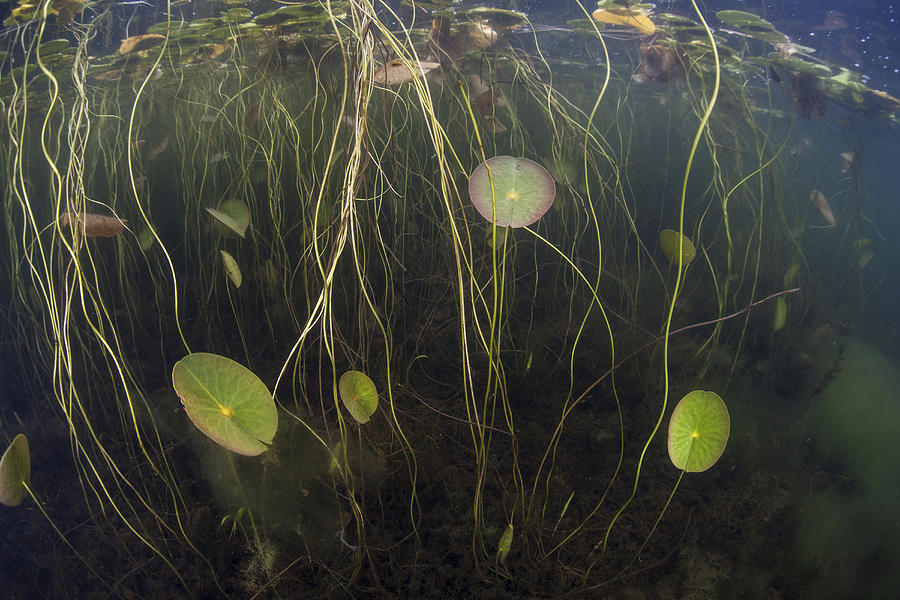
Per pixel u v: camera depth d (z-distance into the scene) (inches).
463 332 22.3
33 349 41.5
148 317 45.6
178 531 29.6
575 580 27.2
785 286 47.5
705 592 27.1
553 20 61.6
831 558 29.1
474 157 47.1
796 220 53.7
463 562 27.3
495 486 31.4
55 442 36.1
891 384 43.6
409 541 28.6
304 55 47.6
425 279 42.7
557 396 37.7
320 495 30.6
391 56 29.6
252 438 19.9
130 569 28.9
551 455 33.6
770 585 27.7
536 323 45.4
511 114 49.4
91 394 37.1
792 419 38.7
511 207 21.6
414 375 38.3
